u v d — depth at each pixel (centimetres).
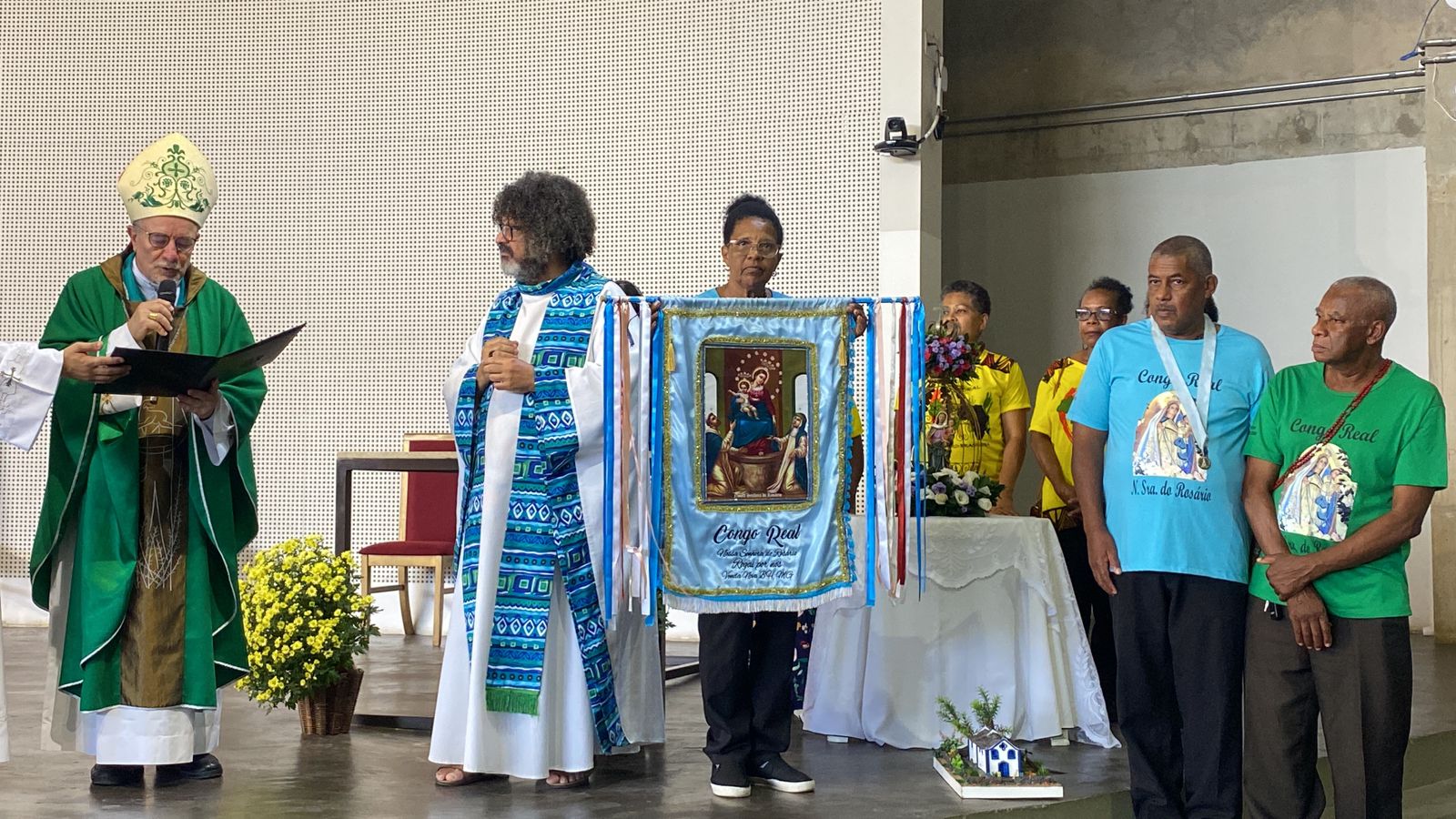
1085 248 1023
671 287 727
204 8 774
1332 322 338
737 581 370
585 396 378
